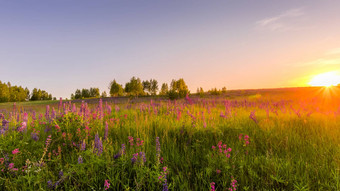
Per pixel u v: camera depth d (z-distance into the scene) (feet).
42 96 344.69
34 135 14.03
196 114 25.52
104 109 30.94
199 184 9.51
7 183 8.80
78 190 8.80
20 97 289.94
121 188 9.31
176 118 24.00
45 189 8.62
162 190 8.55
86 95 296.51
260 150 13.76
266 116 26.55
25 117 19.02
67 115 17.48
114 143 14.67
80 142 13.52
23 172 10.00
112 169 10.11
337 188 8.66
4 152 11.48
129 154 12.23
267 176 10.03
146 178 9.60
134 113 28.12
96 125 19.24
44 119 19.57
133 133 17.42
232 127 19.03
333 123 20.13
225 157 11.34
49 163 11.05
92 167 10.16
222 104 43.68
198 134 17.04
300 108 34.47
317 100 44.93
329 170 10.41
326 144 14.03
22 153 11.98
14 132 13.88
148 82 276.21
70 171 9.66
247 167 10.94
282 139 15.19
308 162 11.42
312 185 9.18
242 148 13.76
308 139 15.43
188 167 11.30
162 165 11.07
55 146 13.82
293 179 9.57
